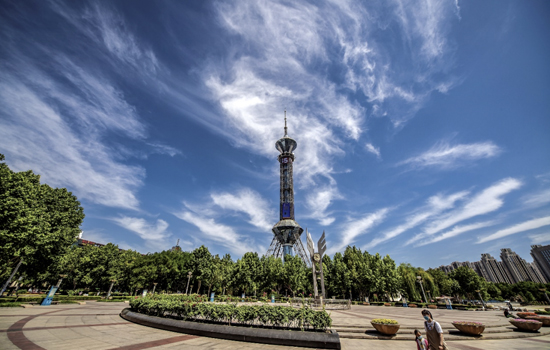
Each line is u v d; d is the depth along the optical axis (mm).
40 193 29375
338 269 60688
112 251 59750
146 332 12961
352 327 15609
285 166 118688
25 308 21609
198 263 63969
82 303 31875
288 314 12180
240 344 10906
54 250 30391
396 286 54938
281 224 105125
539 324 16328
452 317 24266
